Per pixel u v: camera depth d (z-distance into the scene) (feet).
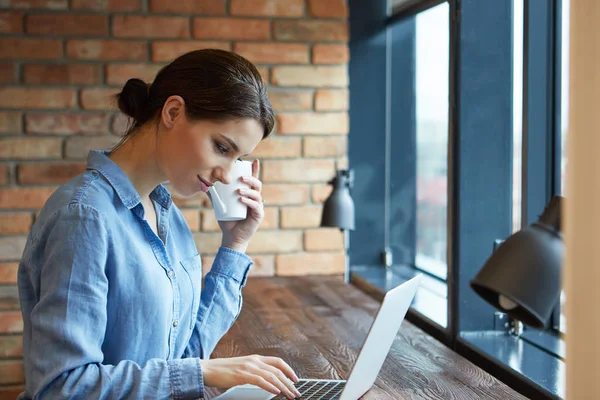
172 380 4.41
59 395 4.14
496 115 8.03
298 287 10.05
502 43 7.97
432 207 10.77
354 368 4.58
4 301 10.47
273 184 11.16
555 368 6.86
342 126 11.23
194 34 10.76
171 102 4.60
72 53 10.46
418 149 11.15
